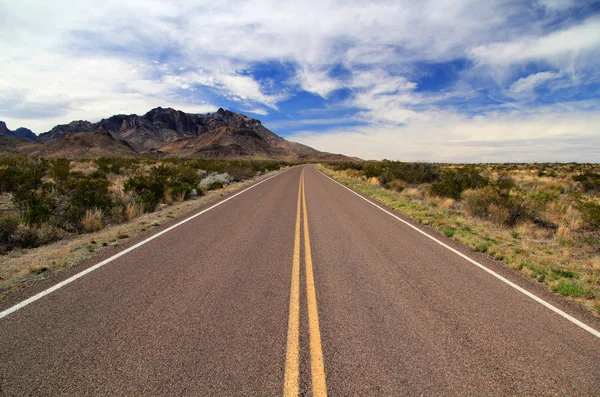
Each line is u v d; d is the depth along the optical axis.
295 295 4.24
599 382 2.78
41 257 5.49
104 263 5.29
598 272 5.59
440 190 14.25
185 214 9.83
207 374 2.64
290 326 3.44
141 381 2.54
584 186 17.47
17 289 4.20
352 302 4.11
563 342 3.39
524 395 2.58
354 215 10.46
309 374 2.68
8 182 12.64
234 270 5.11
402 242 7.24
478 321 3.75
